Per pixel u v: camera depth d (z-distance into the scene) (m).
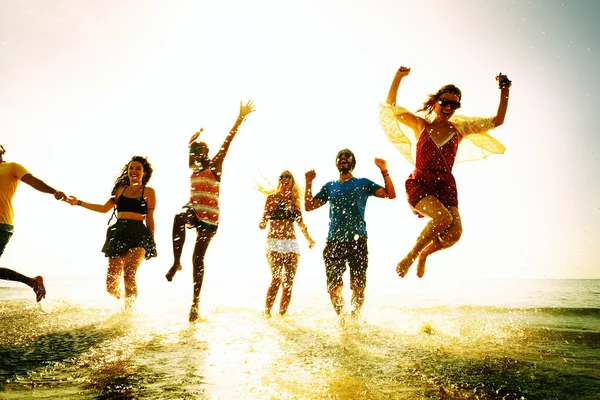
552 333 3.08
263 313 4.18
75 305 4.65
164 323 3.46
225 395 1.64
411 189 3.40
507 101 3.62
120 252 4.23
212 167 4.14
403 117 3.58
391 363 2.14
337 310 3.94
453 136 3.52
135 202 4.33
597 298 6.91
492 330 3.22
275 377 1.88
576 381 1.85
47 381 1.80
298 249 4.41
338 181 4.24
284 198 4.49
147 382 1.79
